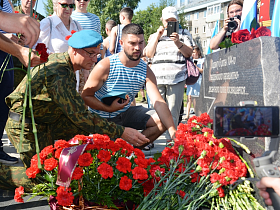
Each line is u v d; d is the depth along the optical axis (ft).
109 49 18.02
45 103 8.04
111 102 9.65
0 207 7.75
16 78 13.71
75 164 5.74
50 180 6.23
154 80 10.26
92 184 6.13
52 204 6.29
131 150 6.70
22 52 6.64
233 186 5.80
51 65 7.93
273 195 4.19
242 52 6.65
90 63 8.19
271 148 4.50
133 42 9.16
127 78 9.70
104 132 8.16
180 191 5.94
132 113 10.59
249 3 10.08
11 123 8.31
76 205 6.08
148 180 6.44
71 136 9.43
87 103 9.78
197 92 23.58
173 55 14.20
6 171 8.32
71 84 8.07
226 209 5.39
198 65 23.59
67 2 13.15
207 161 5.87
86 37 8.00
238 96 6.83
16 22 4.73
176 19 14.43
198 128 7.04
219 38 10.53
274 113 4.43
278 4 9.87
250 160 6.02
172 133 9.13
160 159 6.74
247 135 4.45
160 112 9.53
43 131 8.52
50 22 13.07
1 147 11.21
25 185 8.30
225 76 7.61
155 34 14.51
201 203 5.58
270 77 5.73
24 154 8.27
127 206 6.31
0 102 10.84
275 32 10.02
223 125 4.46
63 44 13.32
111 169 5.96
